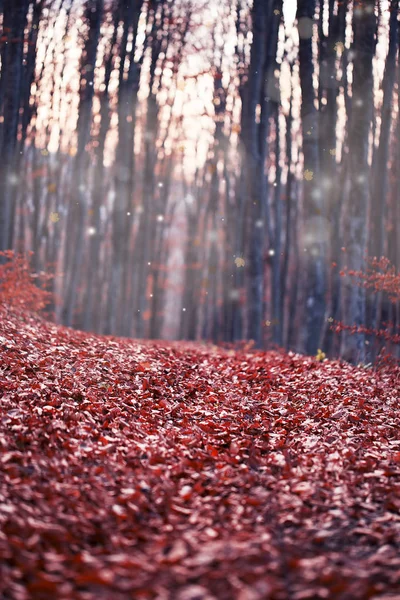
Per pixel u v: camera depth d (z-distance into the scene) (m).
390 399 8.36
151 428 6.60
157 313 28.59
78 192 22.89
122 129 23.91
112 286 24.45
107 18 24.48
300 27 14.76
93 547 4.00
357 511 4.72
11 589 3.27
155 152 26.98
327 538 4.27
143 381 8.25
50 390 6.99
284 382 9.32
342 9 17.55
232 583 3.53
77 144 22.41
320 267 15.04
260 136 20.47
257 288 18.56
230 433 6.74
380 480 5.36
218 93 27.42
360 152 13.81
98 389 7.59
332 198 17.62
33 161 26.42
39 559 3.66
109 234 32.47
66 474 5.00
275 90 21.33
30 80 22.86
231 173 30.03
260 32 18.72
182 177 31.56
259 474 5.51
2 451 5.05
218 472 5.46
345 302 13.44
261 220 18.67
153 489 4.98
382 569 3.82
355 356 13.14
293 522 4.50
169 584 3.51
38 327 11.40
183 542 4.08
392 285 11.93
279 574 3.69
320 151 17.39
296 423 7.29
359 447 6.32
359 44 14.01
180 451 5.93
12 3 17.47
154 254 29.45
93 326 28.56
